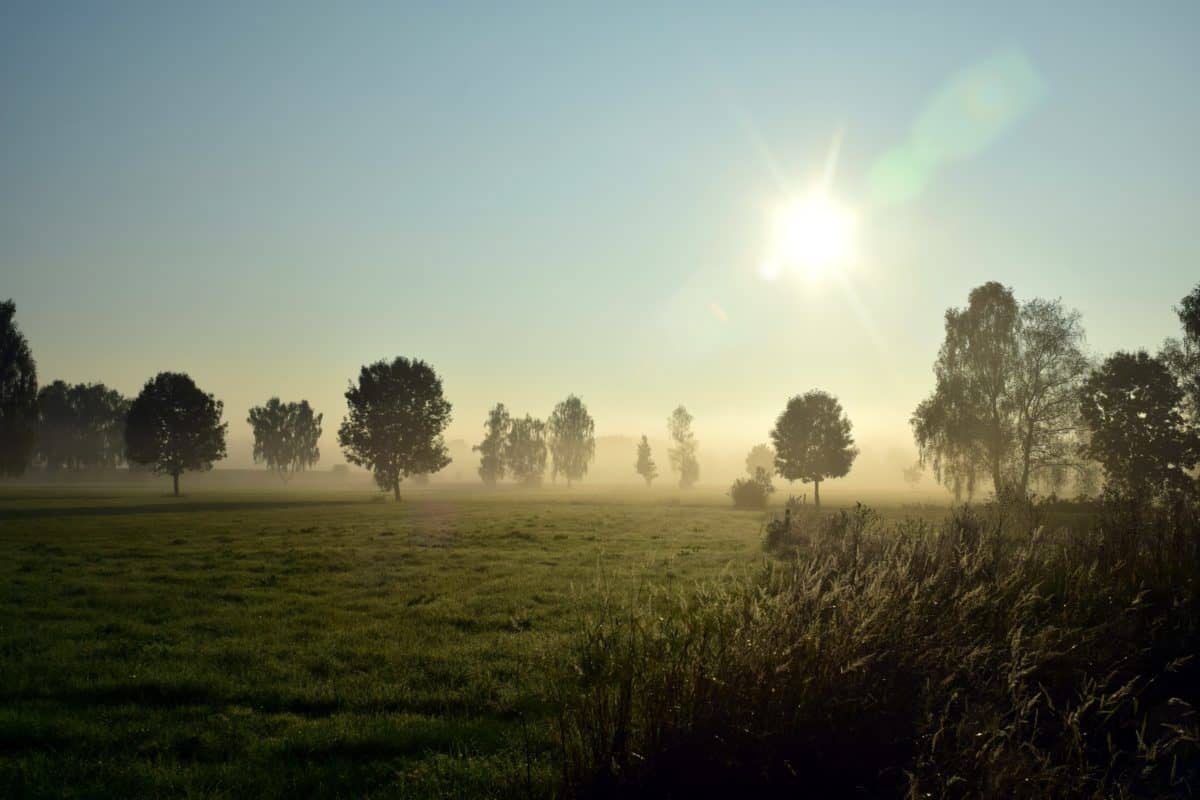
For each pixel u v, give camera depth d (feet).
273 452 549.95
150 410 286.87
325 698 27.73
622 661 18.30
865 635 19.19
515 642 35.76
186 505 192.75
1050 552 31.17
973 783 15.33
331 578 59.47
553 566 66.13
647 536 96.99
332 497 279.08
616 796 16.44
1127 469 161.17
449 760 21.04
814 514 82.33
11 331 287.07
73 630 39.96
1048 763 14.96
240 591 52.75
